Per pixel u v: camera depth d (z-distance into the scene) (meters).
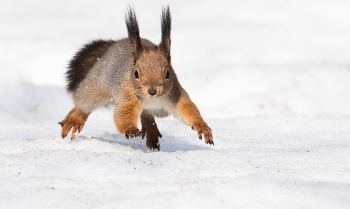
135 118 9.40
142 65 9.16
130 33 9.52
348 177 7.01
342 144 11.99
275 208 5.66
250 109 20.00
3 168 7.46
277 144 12.16
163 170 7.79
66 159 8.16
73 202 5.96
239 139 13.20
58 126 14.77
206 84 22.06
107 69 10.67
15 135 12.97
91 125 15.41
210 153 8.90
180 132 14.30
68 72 12.48
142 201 5.84
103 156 8.38
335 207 5.72
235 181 6.57
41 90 20.53
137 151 9.96
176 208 5.64
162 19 9.81
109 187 6.55
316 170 7.37
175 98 9.88
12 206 5.89
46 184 6.68
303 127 15.23
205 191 6.12
